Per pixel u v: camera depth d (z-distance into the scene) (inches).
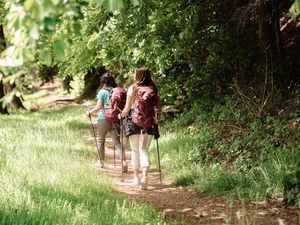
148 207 231.6
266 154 302.7
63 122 673.0
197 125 463.2
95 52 558.6
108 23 314.3
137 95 294.5
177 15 408.8
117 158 426.6
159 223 203.2
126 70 598.9
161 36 447.8
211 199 262.4
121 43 435.2
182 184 303.4
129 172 358.9
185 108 536.7
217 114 466.9
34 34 109.3
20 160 290.5
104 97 360.8
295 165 259.8
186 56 508.4
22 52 117.3
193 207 250.2
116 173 353.4
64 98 1209.4
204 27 483.8
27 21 107.8
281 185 247.8
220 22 483.2
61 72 630.5
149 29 422.0
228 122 426.3
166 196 277.6
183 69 550.9
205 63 515.2
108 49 501.0
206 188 276.7
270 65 458.3
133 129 298.5
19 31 115.2
